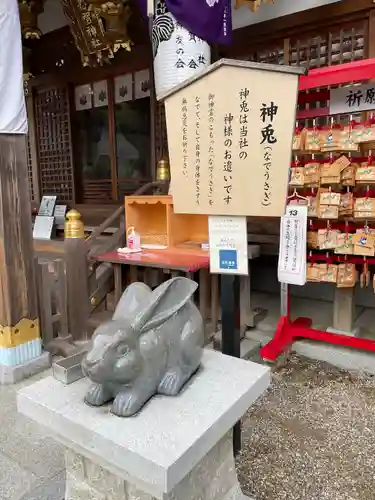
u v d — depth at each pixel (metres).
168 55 3.18
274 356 3.06
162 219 4.04
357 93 2.75
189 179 1.87
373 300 4.26
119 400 1.45
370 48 3.59
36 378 2.98
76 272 3.37
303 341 3.48
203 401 1.53
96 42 4.61
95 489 1.60
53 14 5.89
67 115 6.08
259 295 4.91
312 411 2.58
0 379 2.94
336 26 3.78
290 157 1.61
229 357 1.92
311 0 3.84
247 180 1.72
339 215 2.99
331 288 4.54
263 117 1.63
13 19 2.69
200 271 3.38
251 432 2.37
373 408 2.60
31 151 6.71
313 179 2.94
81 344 3.37
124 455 1.28
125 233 3.85
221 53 4.45
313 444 2.25
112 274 3.81
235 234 1.85
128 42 4.55
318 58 3.93
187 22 3.01
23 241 2.93
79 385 1.68
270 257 4.96
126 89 5.41
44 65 6.23
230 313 1.99
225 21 3.25
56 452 2.19
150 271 3.77
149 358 1.49
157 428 1.37
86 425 1.39
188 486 1.49
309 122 3.95
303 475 2.01
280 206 1.66
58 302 3.42
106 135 5.80
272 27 4.04
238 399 1.55
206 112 1.76
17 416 2.52
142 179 5.47
